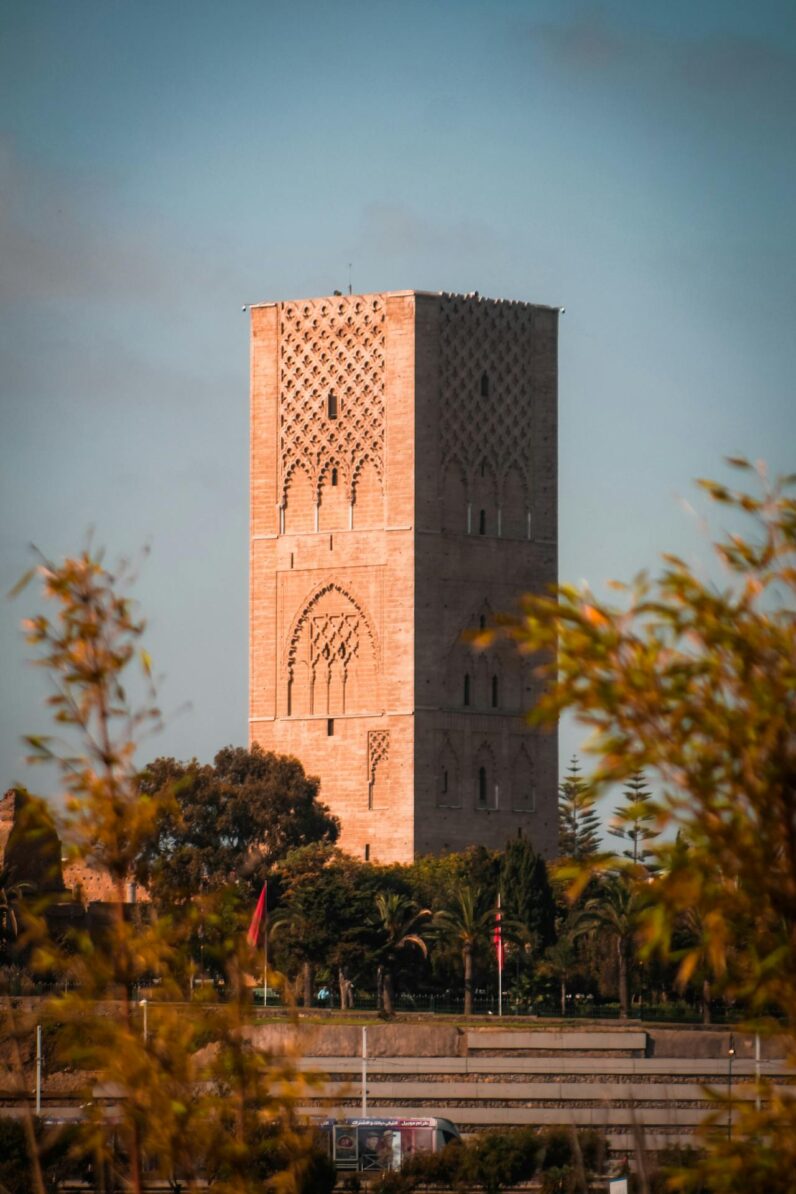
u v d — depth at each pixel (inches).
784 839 1541.6
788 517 1553.9
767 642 1539.1
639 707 1539.1
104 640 2122.3
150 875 2352.4
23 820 2150.6
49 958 2229.3
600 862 1631.4
